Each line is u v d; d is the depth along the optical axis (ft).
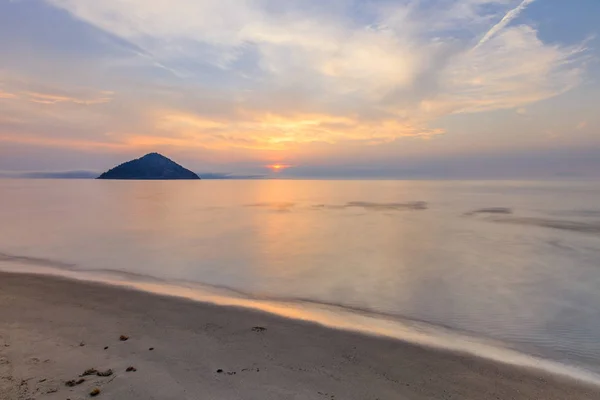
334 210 172.04
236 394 20.39
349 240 88.22
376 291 46.80
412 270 58.23
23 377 21.50
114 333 28.96
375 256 69.51
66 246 78.69
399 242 85.30
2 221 122.42
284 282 51.06
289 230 105.40
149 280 51.16
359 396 20.80
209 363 24.13
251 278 53.26
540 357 28.12
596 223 117.70
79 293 40.45
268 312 35.53
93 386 20.65
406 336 31.37
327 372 23.49
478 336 32.58
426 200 244.42
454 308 40.37
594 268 59.47
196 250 75.20
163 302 37.81
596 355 28.73
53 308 34.81
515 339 32.04
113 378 21.65
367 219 134.00
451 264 62.54
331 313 37.88
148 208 177.78
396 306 40.96
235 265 61.87
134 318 32.60
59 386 20.56
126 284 46.44
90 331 29.25
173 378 21.89
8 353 24.76
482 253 72.28
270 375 22.79
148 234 96.68
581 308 40.42
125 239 88.63
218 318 33.19
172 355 25.14
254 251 74.49
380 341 29.01
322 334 29.99
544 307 40.70
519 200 241.14
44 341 26.96
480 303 42.19
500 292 46.55
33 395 19.53
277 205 203.62
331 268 59.67
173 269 58.59
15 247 77.15
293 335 29.58
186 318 32.96
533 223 119.44
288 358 25.35
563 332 33.71
